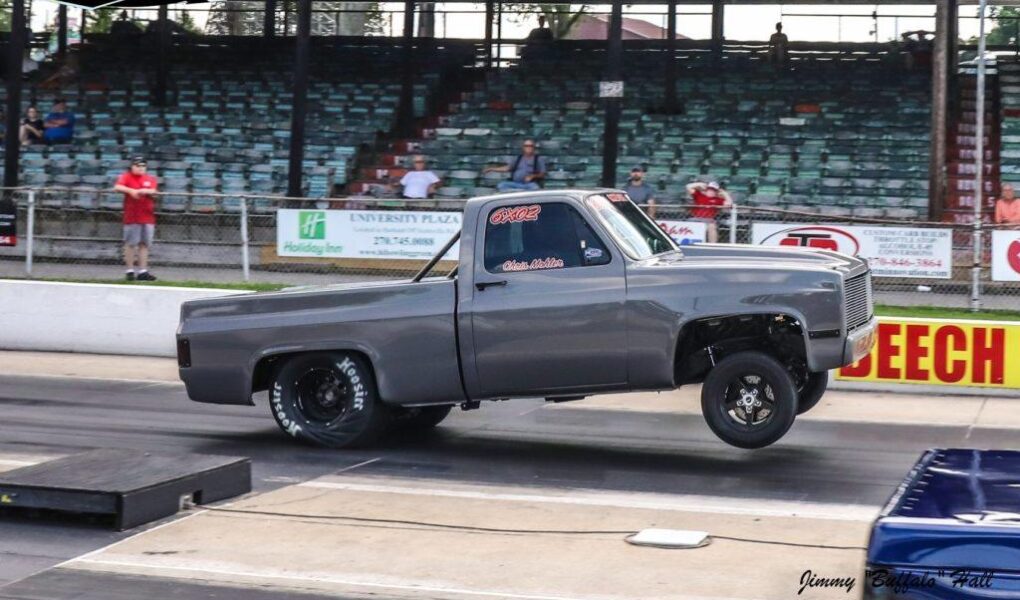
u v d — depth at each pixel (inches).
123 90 1263.5
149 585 265.7
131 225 726.5
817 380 420.5
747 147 1059.3
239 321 420.5
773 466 387.9
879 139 1064.8
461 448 421.4
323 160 1059.3
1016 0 952.3
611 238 388.5
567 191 399.5
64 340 682.8
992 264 609.0
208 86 1248.8
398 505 338.3
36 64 1386.6
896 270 623.5
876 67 1226.6
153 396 538.0
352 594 259.1
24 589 262.7
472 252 399.2
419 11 1366.9
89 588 263.3
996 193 989.8
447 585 264.2
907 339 535.2
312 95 1214.9
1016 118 1104.8
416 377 402.6
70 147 1099.9
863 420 473.4
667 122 1112.2
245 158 1072.8
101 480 325.4
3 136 1119.6
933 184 748.0
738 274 374.6
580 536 303.3
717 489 356.5
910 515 139.2
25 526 315.6
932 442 428.1
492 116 1163.9
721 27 1290.6
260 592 260.7
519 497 347.6
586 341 385.4
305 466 391.9
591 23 1720.0
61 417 481.4
